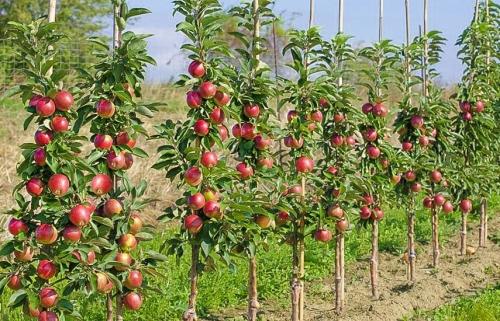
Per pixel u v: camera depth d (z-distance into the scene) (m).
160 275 3.82
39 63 3.48
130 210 3.73
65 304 3.58
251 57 4.48
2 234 6.50
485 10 7.57
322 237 4.84
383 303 5.56
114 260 3.69
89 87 3.73
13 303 3.54
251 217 4.30
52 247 3.56
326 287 6.32
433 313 5.52
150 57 3.67
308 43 4.75
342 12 5.45
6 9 26.64
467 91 6.92
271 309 5.70
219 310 5.65
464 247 7.38
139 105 3.75
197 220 3.96
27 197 7.86
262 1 4.47
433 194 6.57
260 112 4.50
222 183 4.05
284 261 6.60
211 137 4.07
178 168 4.08
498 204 9.59
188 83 4.01
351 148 5.11
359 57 5.50
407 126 6.06
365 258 7.35
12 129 10.93
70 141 3.57
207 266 4.18
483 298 5.63
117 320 3.83
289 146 4.60
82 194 3.55
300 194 4.70
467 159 7.01
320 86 4.66
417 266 7.03
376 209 5.62
